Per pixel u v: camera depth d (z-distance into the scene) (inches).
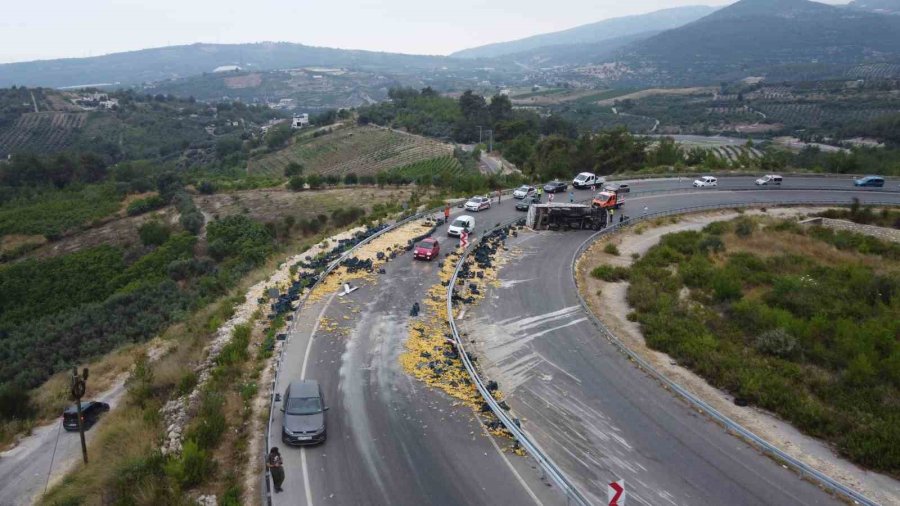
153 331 1844.2
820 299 1492.4
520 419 880.9
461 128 6481.3
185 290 2279.8
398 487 706.2
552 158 4114.2
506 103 7313.0
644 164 3959.2
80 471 882.1
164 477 711.1
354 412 876.0
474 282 1517.0
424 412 884.0
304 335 1139.9
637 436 842.8
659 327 1247.5
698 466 773.9
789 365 1098.7
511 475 735.7
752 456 802.2
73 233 3405.5
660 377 1019.9
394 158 5629.9
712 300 1512.1
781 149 5585.6
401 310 1296.8
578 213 2133.4
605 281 1644.9
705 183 2962.6
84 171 4963.1
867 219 2438.5
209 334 1179.9
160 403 978.7
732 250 2005.4
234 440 799.7
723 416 882.1
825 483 737.6
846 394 1001.5
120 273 2719.0
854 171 3548.2
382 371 1011.9
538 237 2028.8
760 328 1300.4
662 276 1665.8
